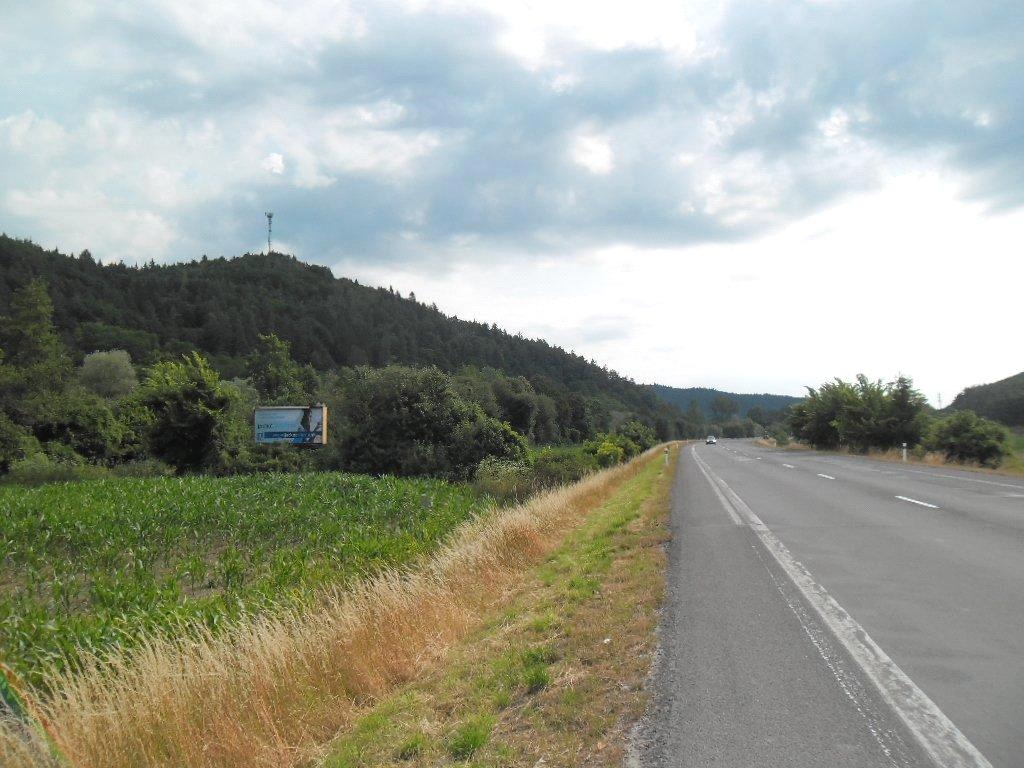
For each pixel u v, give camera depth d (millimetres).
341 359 116500
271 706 5336
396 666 6277
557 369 168250
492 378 85062
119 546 13922
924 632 6180
